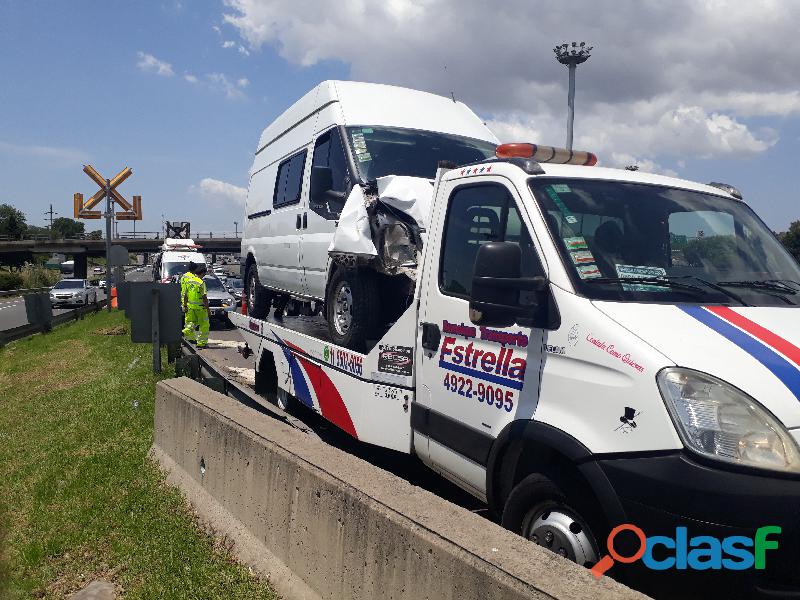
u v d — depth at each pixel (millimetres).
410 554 2871
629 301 3555
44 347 17891
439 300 4527
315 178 6891
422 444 4680
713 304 3695
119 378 10898
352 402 5504
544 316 3672
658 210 4238
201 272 15859
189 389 6039
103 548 4656
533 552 2625
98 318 24969
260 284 10008
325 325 7527
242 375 9273
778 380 2982
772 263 4363
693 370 3027
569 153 4691
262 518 4156
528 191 4055
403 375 4867
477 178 4492
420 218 5355
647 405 3049
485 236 4285
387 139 6949
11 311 43094
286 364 7145
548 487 3430
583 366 3404
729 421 2867
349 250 5816
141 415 7891
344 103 7312
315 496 3602
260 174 10180
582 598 2281
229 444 4719
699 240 4230
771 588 2746
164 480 5703
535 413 3604
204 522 4797
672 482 2873
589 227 3963
